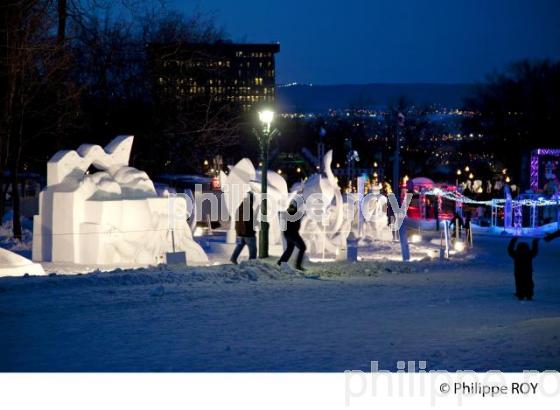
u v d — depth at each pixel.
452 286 20.72
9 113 32.34
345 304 16.50
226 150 66.56
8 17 31.86
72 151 26.66
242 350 11.43
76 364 10.48
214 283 19.50
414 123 114.75
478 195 63.59
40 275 20.12
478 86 93.88
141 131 47.09
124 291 17.56
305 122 126.88
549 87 88.44
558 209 50.66
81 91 38.94
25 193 49.53
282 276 21.44
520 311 15.71
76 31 38.12
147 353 11.19
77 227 25.77
